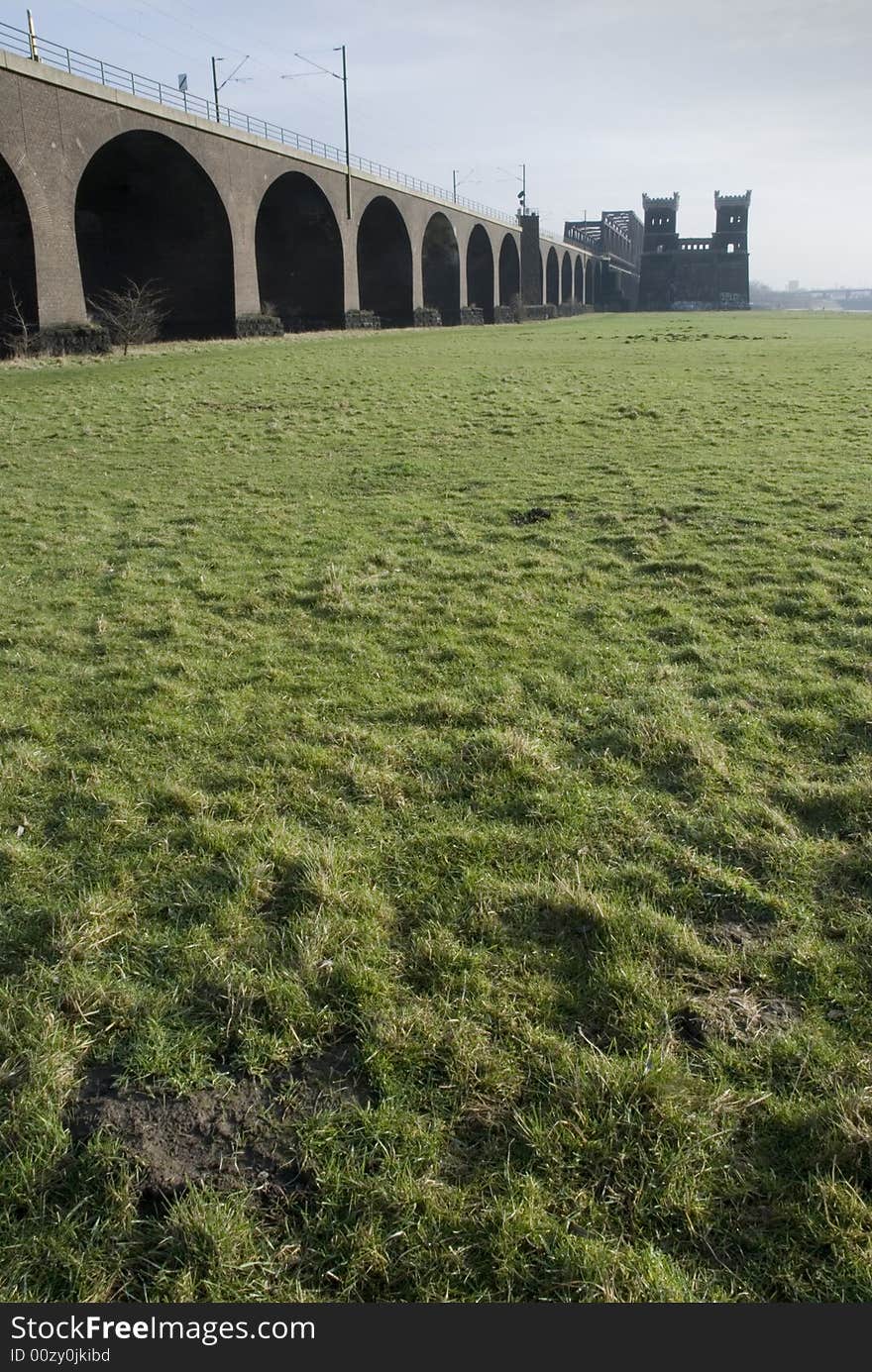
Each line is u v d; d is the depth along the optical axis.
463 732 6.04
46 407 22.16
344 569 9.98
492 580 9.59
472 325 77.69
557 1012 3.69
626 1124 3.17
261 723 6.22
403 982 3.87
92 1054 3.56
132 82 36.94
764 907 4.28
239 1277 2.79
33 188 31.95
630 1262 2.80
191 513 12.73
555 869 4.56
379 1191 2.98
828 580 9.25
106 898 4.35
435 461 16.16
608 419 20.22
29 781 5.48
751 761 5.60
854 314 106.00
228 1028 3.62
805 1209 2.92
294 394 24.45
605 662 7.26
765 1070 3.41
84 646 7.80
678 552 10.47
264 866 4.54
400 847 4.77
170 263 46.31
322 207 55.50
